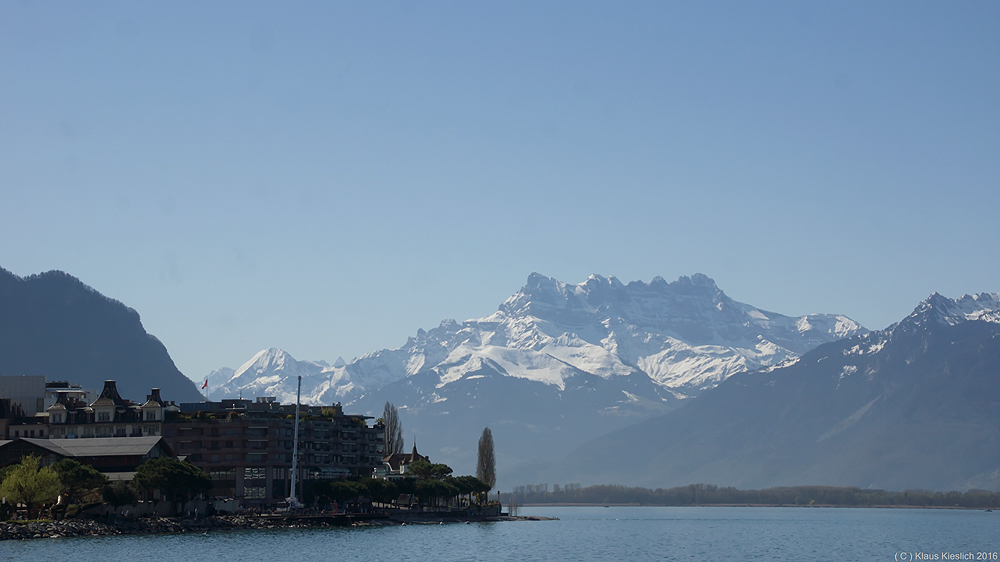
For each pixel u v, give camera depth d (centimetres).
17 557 19900
